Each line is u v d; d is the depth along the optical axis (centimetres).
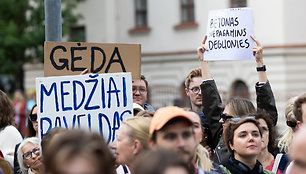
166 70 3108
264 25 2745
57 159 321
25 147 680
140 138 519
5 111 786
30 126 791
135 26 3188
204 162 531
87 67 689
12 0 2853
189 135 451
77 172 317
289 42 2697
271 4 2720
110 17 3203
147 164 326
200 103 795
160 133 447
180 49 3047
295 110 629
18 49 2889
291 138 692
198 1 2975
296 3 2697
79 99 656
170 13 3078
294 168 365
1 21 2919
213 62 2914
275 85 2731
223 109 711
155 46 3138
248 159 577
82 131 338
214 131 709
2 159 621
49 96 648
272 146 685
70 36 3250
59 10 743
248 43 725
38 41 2853
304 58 2709
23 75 3441
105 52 695
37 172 678
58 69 680
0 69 2938
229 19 730
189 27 3006
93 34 3219
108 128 661
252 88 2777
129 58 703
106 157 331
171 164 324
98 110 659
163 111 454
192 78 798
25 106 2403
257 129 578
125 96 668
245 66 2805
